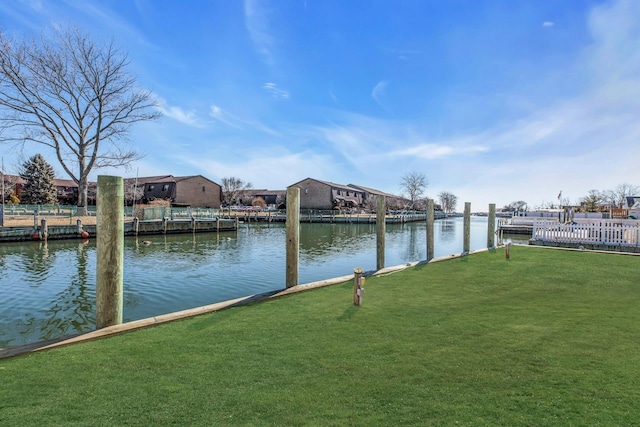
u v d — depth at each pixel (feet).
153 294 37.40
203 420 9.75
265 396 11.03
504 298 23.75
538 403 10.30
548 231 55.83
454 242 102.83
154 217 113.91
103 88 108.88
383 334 16.51
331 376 12.33
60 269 50.37
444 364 13.12
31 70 98.22
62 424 9.52
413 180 287.48
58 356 14.17
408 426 9.34
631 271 32.42
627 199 179.01
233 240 97.66
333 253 73.31
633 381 11.46
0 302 34.17
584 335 15.90
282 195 281.13
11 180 172.96
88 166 110.63
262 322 18.45
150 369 12.98
